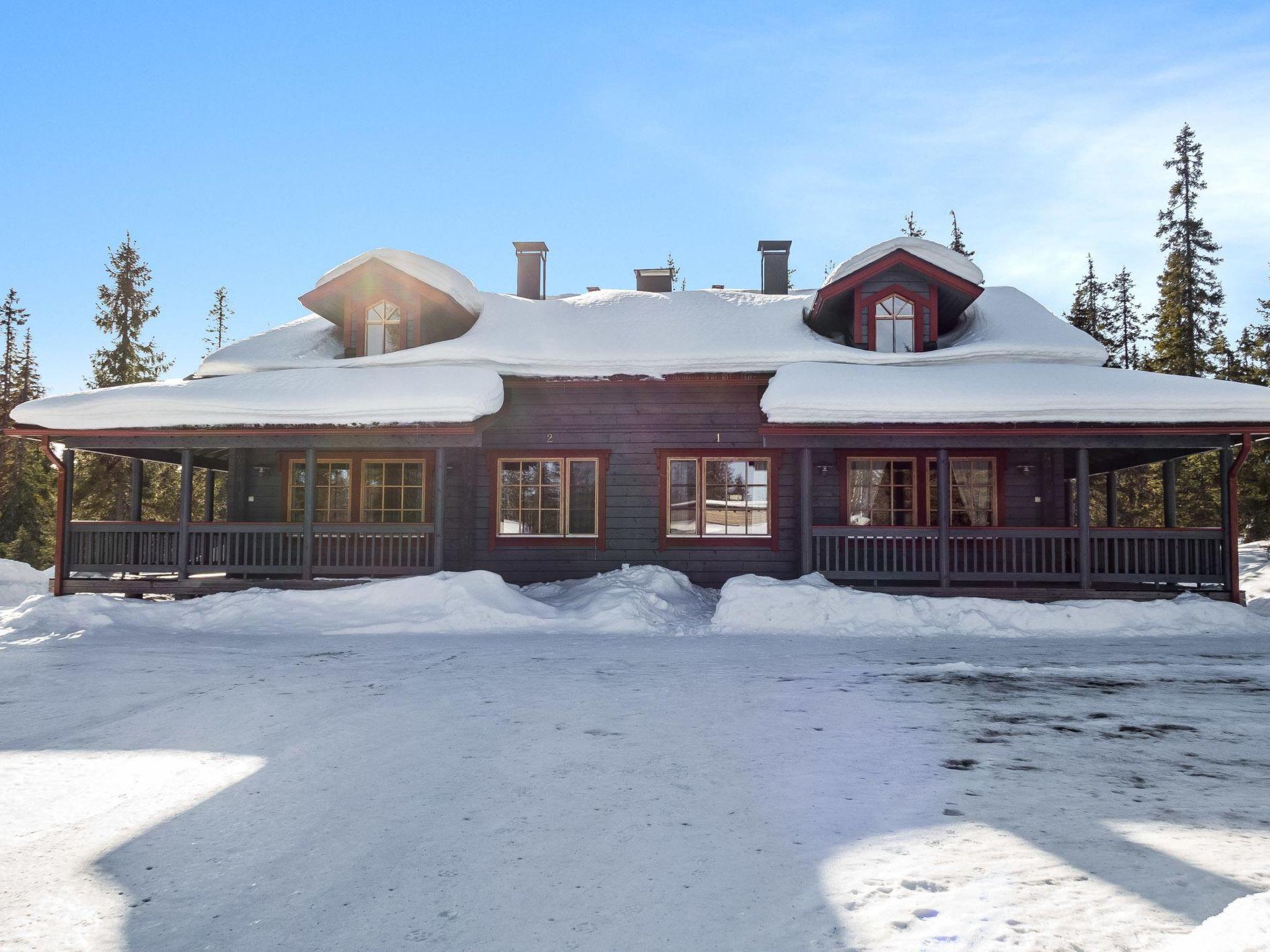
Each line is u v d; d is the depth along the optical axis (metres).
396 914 2.89
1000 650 9.02
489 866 3.28
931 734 5.27
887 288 15.30
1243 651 8.93
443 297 15.86
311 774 4.54
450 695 6.55
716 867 3.21
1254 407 11.73
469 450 14.76
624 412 14.75
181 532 12.98
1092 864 3.14
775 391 12.84
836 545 12.49
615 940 2.65
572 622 10.87
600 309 17.39
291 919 2.86
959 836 3.47
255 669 7.82
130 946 2.69
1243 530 29.36
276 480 15.16
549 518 14.77
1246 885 2.92
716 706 6.11
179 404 12.95
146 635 10.34
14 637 10.14
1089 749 4.89
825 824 3.65
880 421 12.30
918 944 2.54
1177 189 30.42
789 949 2.55
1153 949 2.45
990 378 13.23
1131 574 12.05
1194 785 4.20
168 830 3.74
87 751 5.07
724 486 14.55
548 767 4.59
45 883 3.19
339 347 16.89
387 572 12.73
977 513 14.12
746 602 11.08
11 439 36.09
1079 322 35.28
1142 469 34.34
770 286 19.30
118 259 33.00
